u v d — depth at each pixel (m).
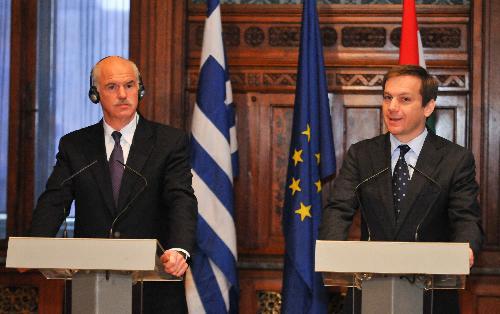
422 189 3.26
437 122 5.17
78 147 3.39
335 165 4.78
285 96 5.21
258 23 5.24
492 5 5.06
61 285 5.17
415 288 2.58
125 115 3.36
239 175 5.19
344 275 2.72
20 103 5.37
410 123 3.31
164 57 5.16
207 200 4.67
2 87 5.42
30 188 5.35
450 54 5.16
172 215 3.24
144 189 3.30
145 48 5.18
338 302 5.01
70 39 5.43
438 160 3.31
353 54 5.18
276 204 5.19
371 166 3.37
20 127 5.36
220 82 4.76
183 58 5.19
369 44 5.19
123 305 2.55
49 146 5.40
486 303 4.93
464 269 2.46
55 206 3.32
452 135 5.16
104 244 2.48
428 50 5.18
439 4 5.19
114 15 5.42
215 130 4.71
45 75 5.42
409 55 4.68
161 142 3.40
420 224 3.12
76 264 2.48
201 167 4.69
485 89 5.04
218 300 4.68
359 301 3.25
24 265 2.49
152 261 2.46
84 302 2.54
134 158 3.34
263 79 5.21
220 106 4.74
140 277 2.80
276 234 5.18
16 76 5.37
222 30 5.23
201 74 4.79
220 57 4.79
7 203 5.32
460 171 3.29
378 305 2.58
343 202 3.38
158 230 3.36
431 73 5.18
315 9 4.84
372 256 2.50
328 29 5.21
